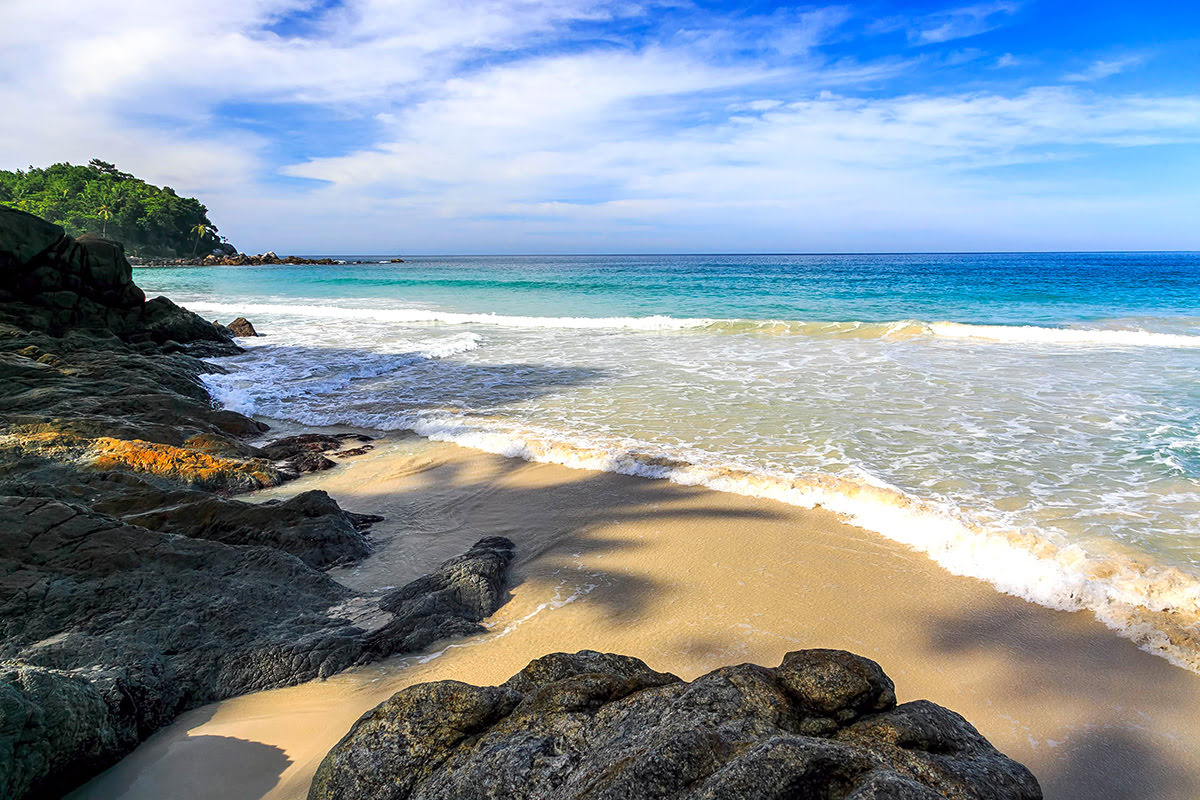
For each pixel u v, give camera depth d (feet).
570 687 10.75
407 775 9.90
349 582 21.50
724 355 60.13
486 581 20.47
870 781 7.92
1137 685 16.30
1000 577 20.95
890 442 33.86
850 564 22.15
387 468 32.60
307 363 59.52
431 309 110.73
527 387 48.62
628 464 31.14
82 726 12.33
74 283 57.88
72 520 19.33
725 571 21.83
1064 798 12.98
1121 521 24.44
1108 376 48.67
